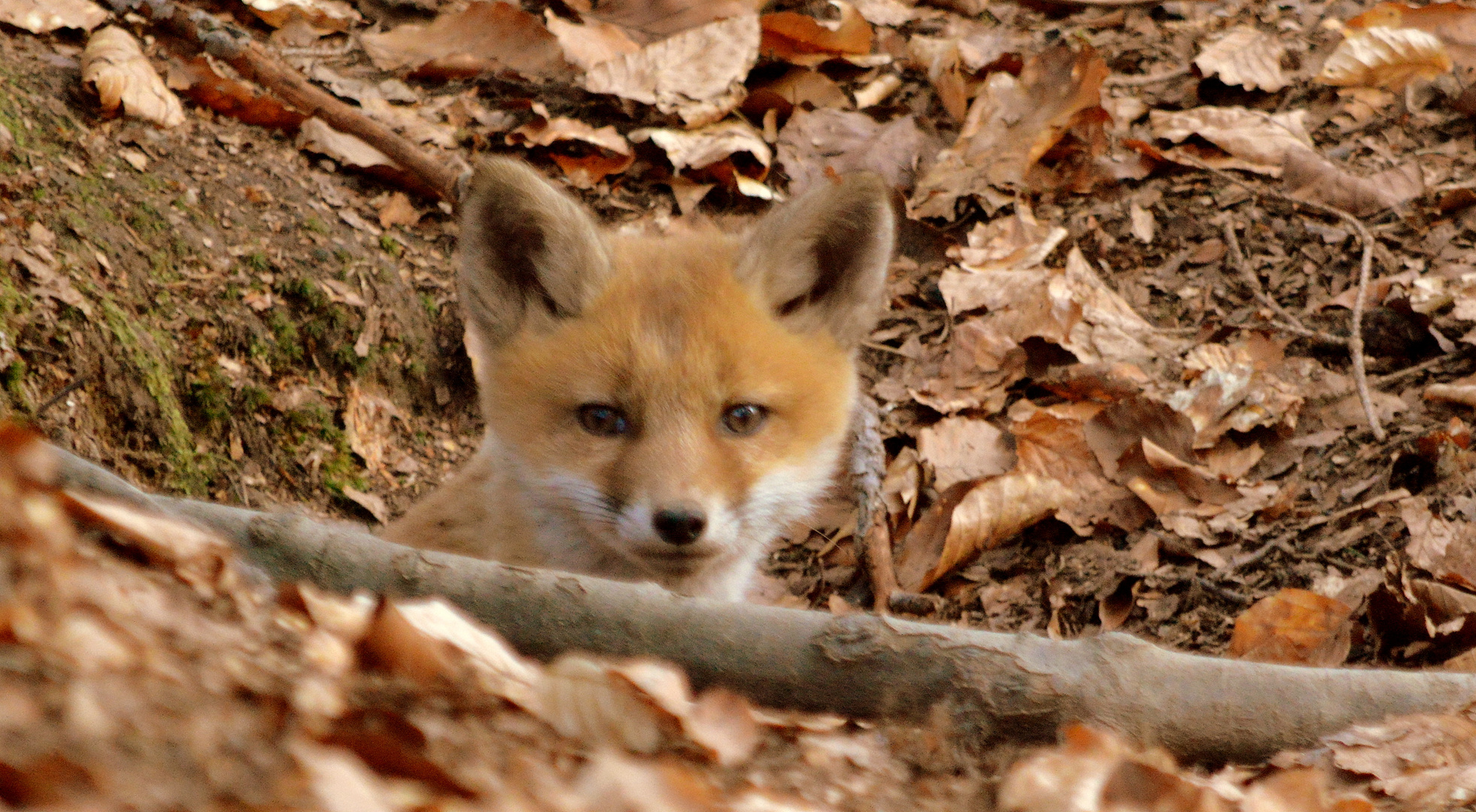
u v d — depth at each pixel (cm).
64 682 314
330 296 1180
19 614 332
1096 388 1195
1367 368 1156
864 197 794
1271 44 1527
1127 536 1089
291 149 1305
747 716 489
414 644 427
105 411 1005
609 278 780
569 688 447
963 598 1077
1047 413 1155
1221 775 547
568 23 1533
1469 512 961
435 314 1248
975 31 1659
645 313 756
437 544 806
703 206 1420
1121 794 479
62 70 1213
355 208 1283
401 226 1296
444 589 554
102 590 381
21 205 1050
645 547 715
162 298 1098
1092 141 1428
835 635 550
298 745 327
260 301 1145
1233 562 1007
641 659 552
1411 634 871
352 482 1134
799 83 1530
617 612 555
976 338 1259
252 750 325
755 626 555
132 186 1150
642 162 1437
